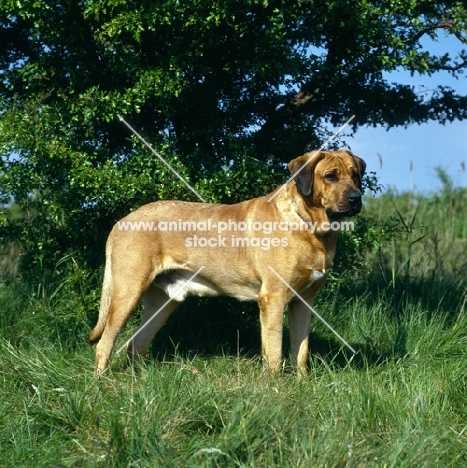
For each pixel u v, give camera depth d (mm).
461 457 5598
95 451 5250
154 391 6293
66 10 8422
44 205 9062
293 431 5496
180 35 8359
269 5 8555
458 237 16812
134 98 8445
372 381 6770
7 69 9594
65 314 9117
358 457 5199
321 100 10000
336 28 8906
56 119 8617
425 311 9312
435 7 9320
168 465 5059
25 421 6051
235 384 6852
